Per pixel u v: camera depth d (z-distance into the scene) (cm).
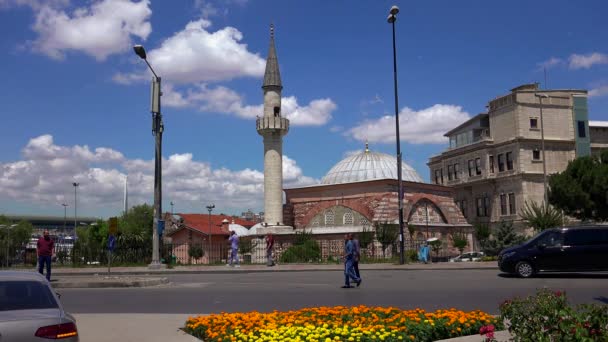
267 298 1755
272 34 5522
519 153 6956
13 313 769
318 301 1659
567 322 698
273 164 5322
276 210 5284
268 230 5138
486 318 1106
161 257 3647
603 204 5334
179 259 5591
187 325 1166
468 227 5997
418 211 5612
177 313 1438
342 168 6275
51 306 819
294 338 980
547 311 750
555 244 2280
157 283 2222
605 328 689
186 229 6419
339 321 1106
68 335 767
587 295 1664
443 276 2470
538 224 4928
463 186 7912
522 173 6881
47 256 2242
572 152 7150
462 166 8000
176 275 2908
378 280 2336
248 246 4809
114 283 2141
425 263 3475
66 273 3309
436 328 1035
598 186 5241
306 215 5797
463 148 7931
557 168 7056
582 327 680
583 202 5375
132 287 2130
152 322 1263
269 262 3575
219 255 5647
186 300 1719
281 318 1168
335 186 5706
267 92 5381
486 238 5431
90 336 1103
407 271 2909
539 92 7188
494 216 7356
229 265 3597
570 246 2253
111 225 2812
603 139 7512
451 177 8269
